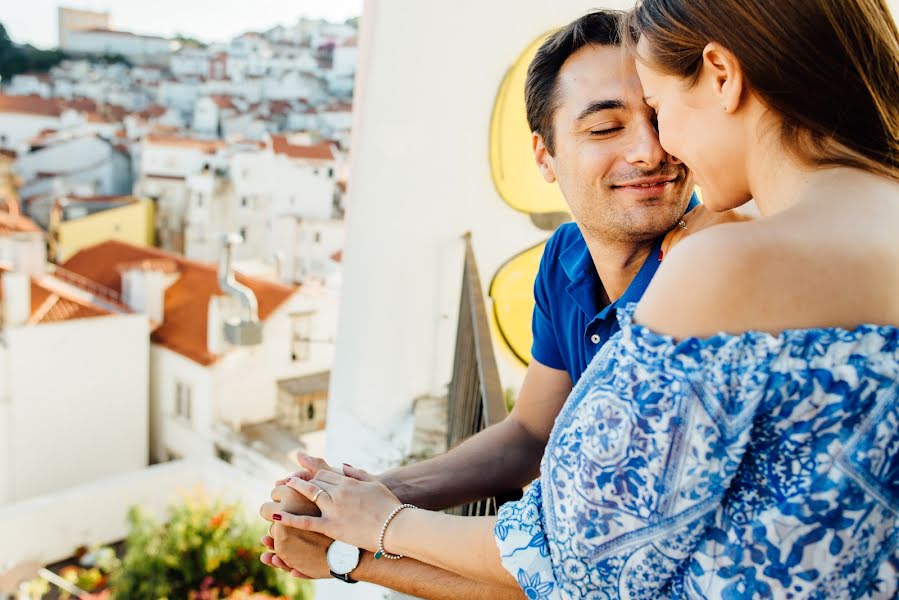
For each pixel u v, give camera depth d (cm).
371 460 411
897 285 58
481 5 355
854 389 55
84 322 2522
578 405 65
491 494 116
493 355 173
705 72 64
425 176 379
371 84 376
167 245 3812
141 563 1582
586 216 99
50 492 2522
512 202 370
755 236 58
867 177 61
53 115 4425
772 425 57
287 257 3534
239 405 2609
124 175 4212
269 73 5031
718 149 66
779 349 56
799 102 60
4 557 1914
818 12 59
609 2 336
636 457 59
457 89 366
